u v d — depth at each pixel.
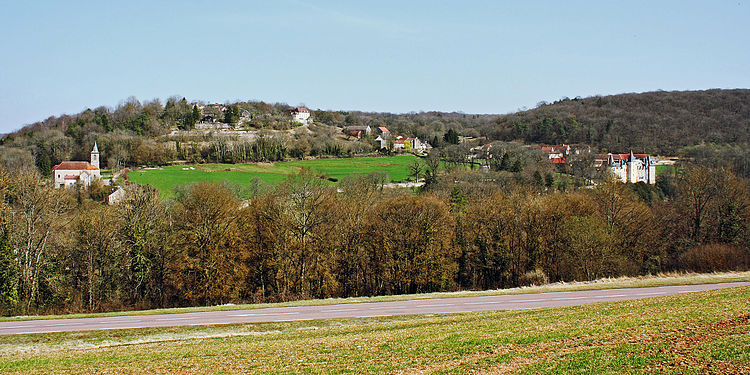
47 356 25.77
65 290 53.78
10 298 49.69
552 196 71.31
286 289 55.12
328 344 25.00
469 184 108.06
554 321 26.66
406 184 137.00
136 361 23.89
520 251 64.44
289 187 58.41
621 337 21.80
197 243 53.03
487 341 23.09
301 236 55.56
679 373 17.22
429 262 58.34
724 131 189.50
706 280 44.25
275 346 25.33
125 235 55.09
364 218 60.91
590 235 57.47
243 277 54.19
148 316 36.44
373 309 36.94
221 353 24.59
